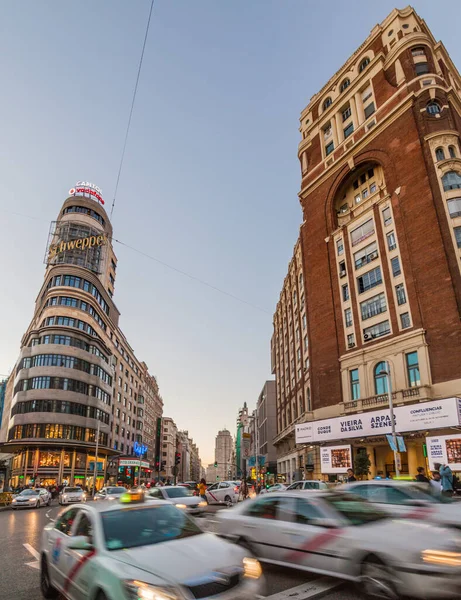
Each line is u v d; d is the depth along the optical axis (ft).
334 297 122.83
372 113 127.03
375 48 134.31
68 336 184.24
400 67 121.39
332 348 118.62
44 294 210.79
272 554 23.52
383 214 112.78
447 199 98.48
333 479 104.53
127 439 265.13
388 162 115.55
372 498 26.86
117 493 81.05
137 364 304.71
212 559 15.05
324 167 139.54
